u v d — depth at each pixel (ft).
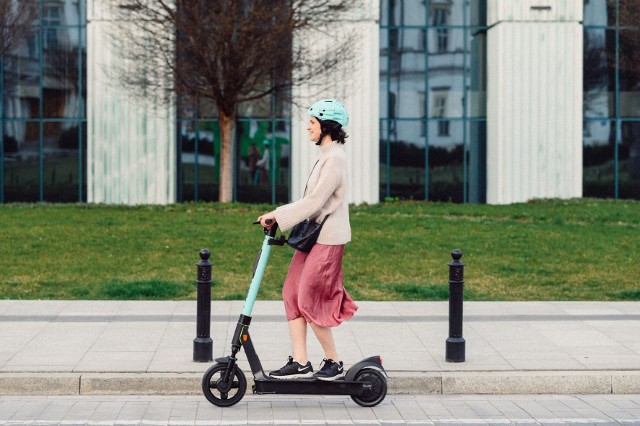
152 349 27.91
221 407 22.81
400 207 79.30
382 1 92.63
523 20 89.71
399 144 93.20
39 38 91.61
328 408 22.91
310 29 81.61
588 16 93.45
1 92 91.91
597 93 93.97
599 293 42.09
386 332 31.01
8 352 27.37
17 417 21.68
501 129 89.92
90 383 24.25
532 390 24.81
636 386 24.94
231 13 75.72
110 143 88.89
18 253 51.49
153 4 78.18
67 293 41.04
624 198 94.38
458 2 93.25
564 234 60.18
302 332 22.81
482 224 65.31
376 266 49.03
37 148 92.38
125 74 84.07
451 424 21.30
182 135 92.43
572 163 90.89
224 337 29.91
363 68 89.30
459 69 93.20
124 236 57.57
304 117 89.20
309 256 22.53
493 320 33.53
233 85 78.33
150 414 22.07
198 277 26.30
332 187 22.25
